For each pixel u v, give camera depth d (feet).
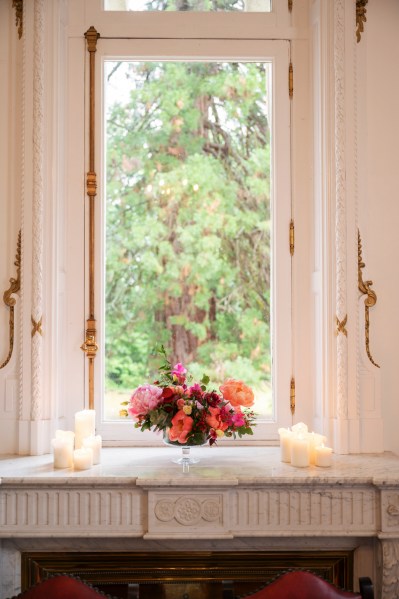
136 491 7.59
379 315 9.11
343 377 8.73
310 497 7.63
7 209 9.01
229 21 9.55
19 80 9.01
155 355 9.45
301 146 9.55
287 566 7.97
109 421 9.34
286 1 9.59
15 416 8.79
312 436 8.39
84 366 9.32
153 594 7.96
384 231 9.14
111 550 7.93
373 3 9.28
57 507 7.58
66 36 9.42
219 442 9.36
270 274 9.57
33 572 7.93
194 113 9.60
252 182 9.60
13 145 9.00
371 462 8.34
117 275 9.47
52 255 8.82
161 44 9.50
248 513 7.61
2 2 9.07
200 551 7.92
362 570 7.98
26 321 8.74
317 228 9.23
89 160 9.41
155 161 9.54
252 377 9.50
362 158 9.08
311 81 9.50
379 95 9.21
